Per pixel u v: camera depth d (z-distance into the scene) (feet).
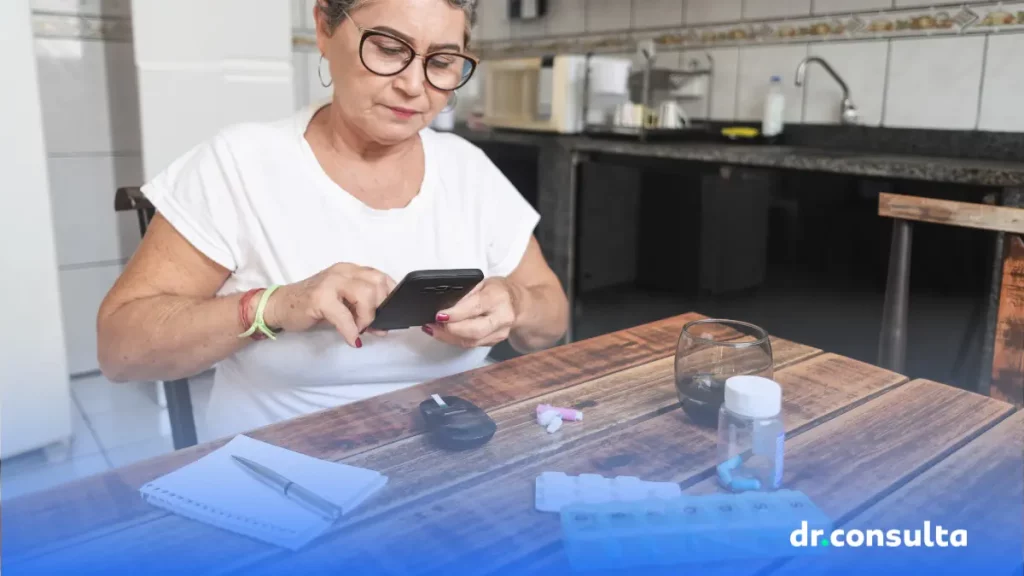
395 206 3.69
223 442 2.44
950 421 2.66
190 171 3.47
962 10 6.99
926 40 7.27
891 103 7.59
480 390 2.92
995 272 5.25
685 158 7.35
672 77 9.23
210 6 7.73
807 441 2.50
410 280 2.68
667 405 2.80
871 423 2.64
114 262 9.10
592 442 2.49
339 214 3.53
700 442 2.49
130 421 7.84
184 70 7.70
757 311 6.97
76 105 8.54
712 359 2.64
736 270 7.10
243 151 3.47
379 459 2.35
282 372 3.43
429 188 3.76
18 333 6.63
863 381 3.05
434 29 3.11
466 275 2.80
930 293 5.66
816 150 7.54
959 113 7.14
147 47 7.46
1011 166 5.51
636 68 9.82
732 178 7.00
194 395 7.16
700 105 9.31
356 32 3.13
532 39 11.27
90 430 7.62
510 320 3.22
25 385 6.73
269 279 3.46
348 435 2.51
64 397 6.98
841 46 7.89
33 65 6.39
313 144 3.60
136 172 9.06
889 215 5.06
